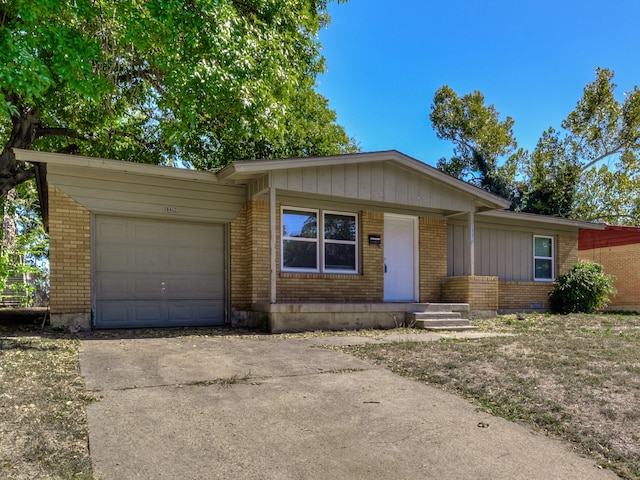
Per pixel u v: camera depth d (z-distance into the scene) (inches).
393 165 421.7
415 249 488.1
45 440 134.8
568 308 549.6
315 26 512.1
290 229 421.7
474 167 1091.3
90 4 284.0
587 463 135.7
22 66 251.4
